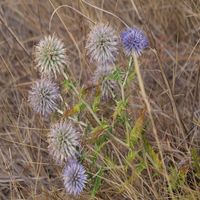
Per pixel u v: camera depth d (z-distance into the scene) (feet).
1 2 3.97
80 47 3.45
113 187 2.68
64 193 2.80
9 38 3.77
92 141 2.41
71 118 2.52
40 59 2.51
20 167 3.13
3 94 3.44
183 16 3.59
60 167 2.97
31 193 2.86
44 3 3.86
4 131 3.29
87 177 2.50
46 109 2.53
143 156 2.60
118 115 2.52
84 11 3.23
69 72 3.00
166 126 3.01
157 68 3.37
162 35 3.65
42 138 3.04
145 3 3.66
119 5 3.70
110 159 2.70
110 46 2.49
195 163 2.68
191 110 3.08
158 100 3.16
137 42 2.48
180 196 2.59
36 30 3.87
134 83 3.23
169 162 2.88
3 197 3.07
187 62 3.24
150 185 2.75
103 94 2.56
